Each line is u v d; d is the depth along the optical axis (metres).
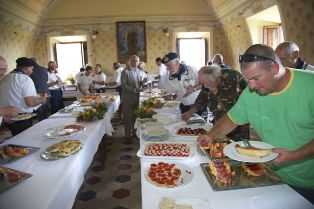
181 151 1.71
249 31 6.22
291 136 1.38
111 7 8.00
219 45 8.27
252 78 1.23
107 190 2.98
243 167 1.42
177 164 1.53
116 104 4.96
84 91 6.96
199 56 8.65
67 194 1.58
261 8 5.25
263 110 1.44
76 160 1.80
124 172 3.45
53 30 8.08
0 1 5.53
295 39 4.36
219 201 1.17
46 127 2.70
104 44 8.21
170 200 1.13
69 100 7.83
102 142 3.53
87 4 7.95
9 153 1.83
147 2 8.00
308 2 3.81
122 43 8.20
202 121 2.52
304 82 1.30
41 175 1.56
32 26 7.44
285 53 2.26
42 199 1.31
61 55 8.55
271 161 1.24
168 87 3.99
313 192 1.46
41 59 8.23
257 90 1.35
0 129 5.94
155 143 1.90
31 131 2.54
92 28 8.12
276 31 6.16
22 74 2.90
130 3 7.99
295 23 4.24
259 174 1.35
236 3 6.09
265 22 6.14
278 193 1.21
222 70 2.25
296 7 4.09
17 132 3.12
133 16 8.07
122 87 4.64
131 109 4.68
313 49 3.99
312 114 1.29
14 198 1.33
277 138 1.43
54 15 7.98
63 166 1.68
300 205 1.12
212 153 1.60
